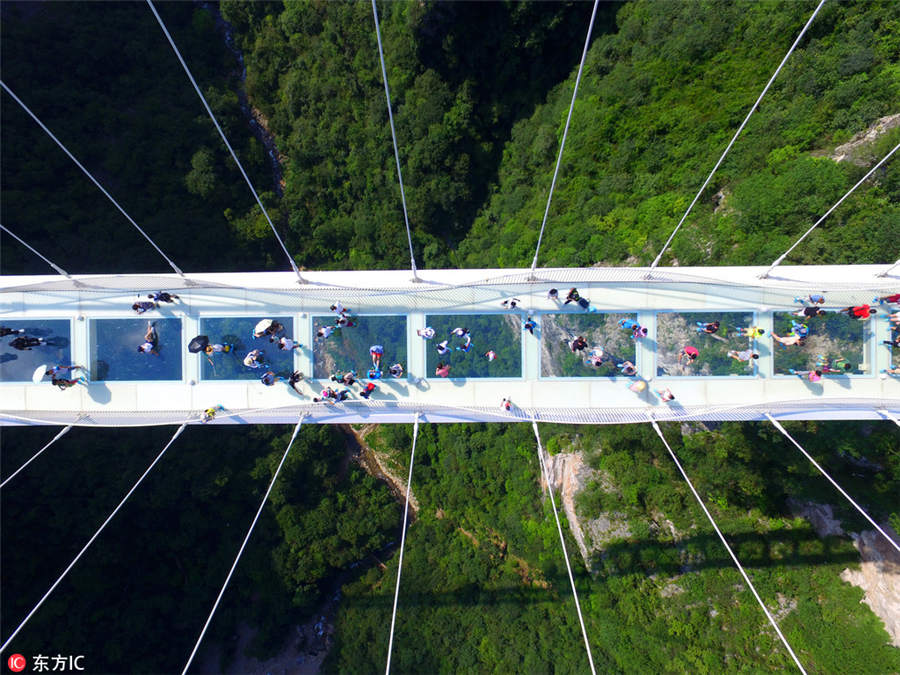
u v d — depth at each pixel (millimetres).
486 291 16641
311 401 16844
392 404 16828
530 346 16641
